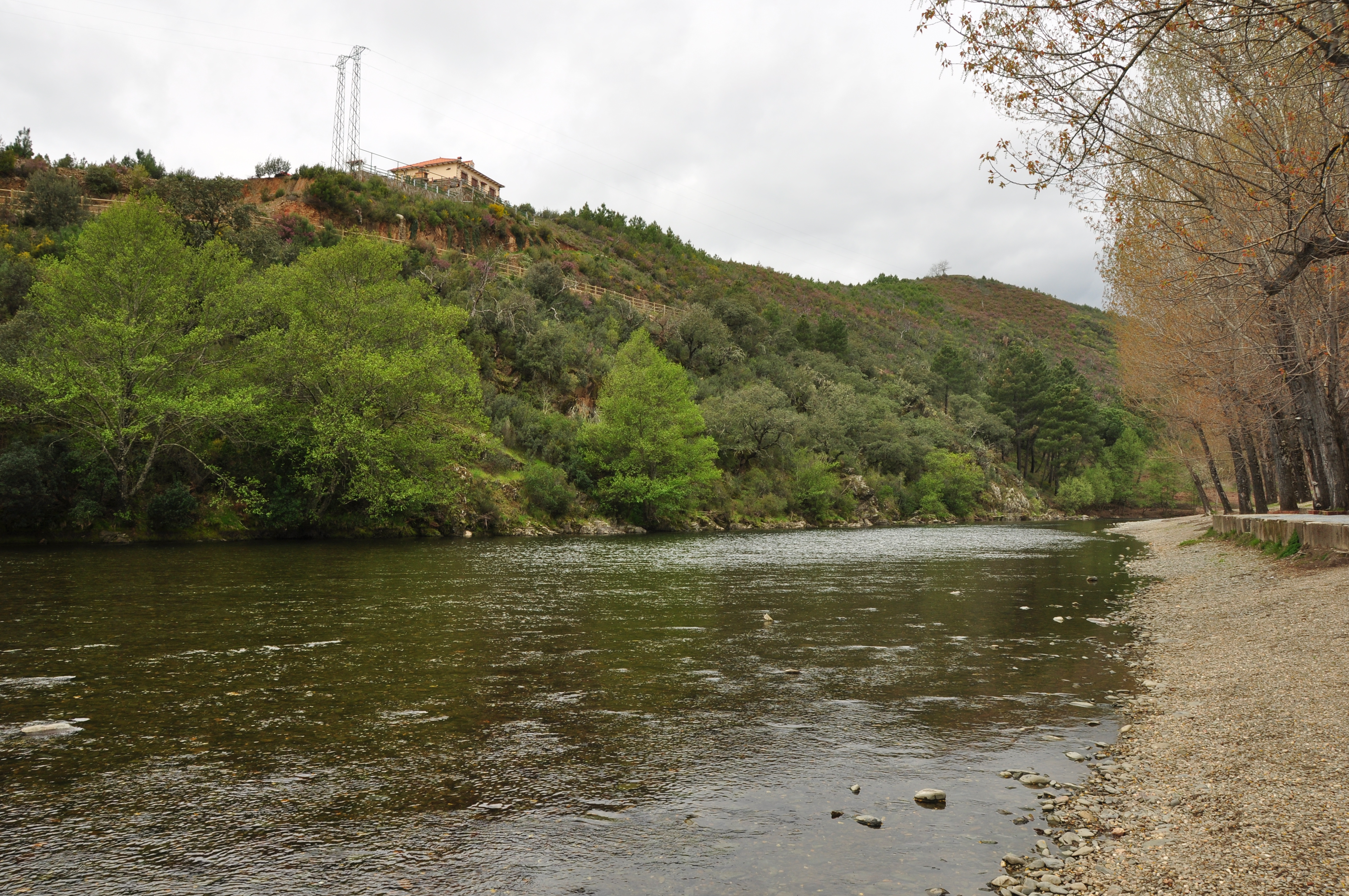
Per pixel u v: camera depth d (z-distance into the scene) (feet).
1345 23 25.99
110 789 21.98
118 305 116.06
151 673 36.11
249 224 226.17
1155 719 30.14
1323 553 70.69
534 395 225.97
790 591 70.33
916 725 29.50
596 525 188.44
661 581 77.46
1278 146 33.68
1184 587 73.05
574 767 24.52
